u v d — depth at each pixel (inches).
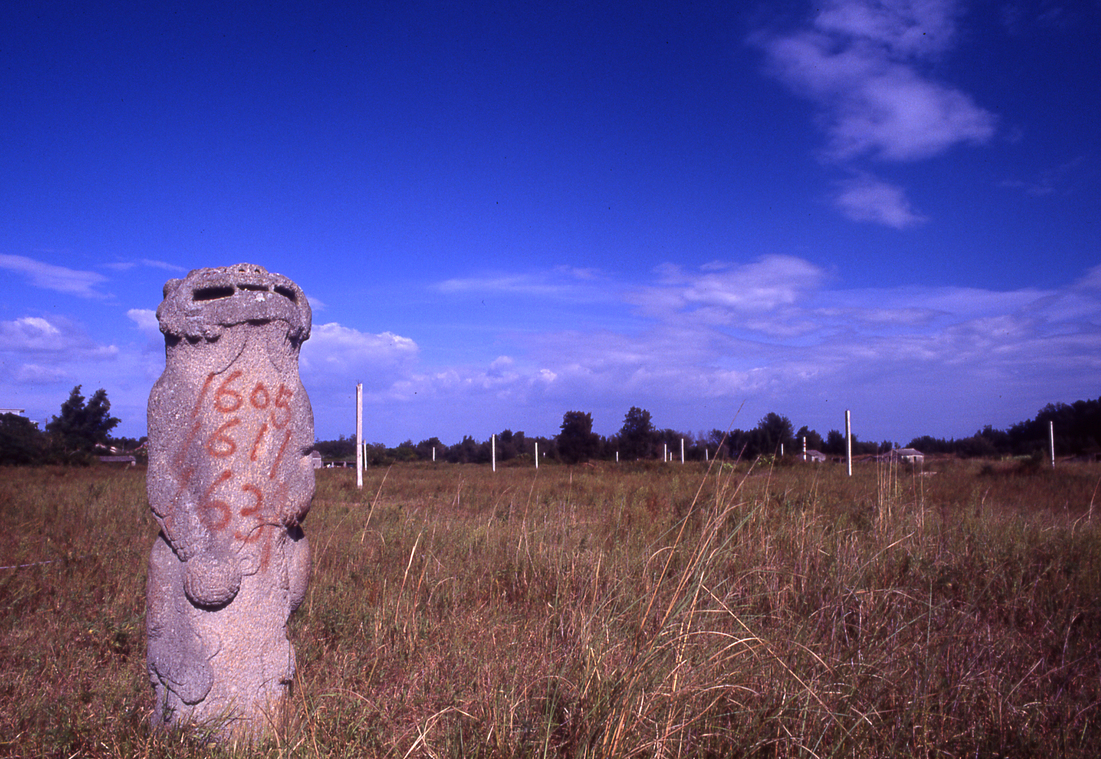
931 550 259.1
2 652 175.9
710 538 184.1
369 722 132.4
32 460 1239.5
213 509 133.6
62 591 230.1
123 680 158.4
